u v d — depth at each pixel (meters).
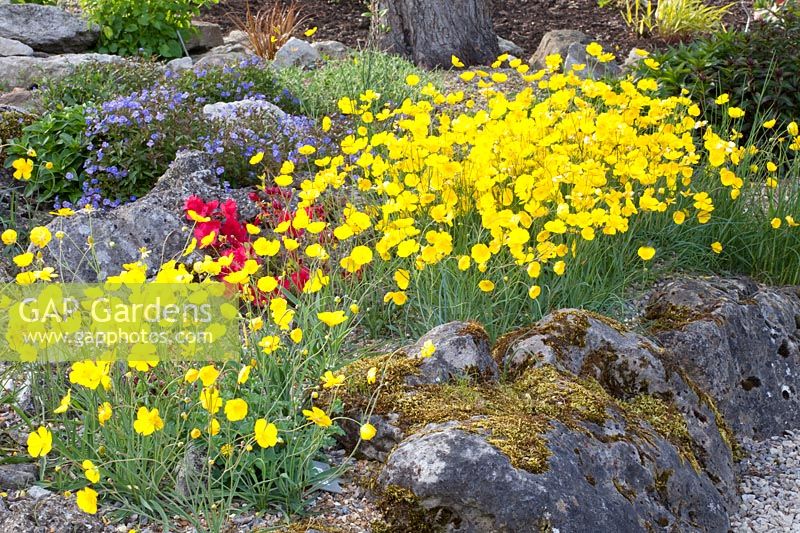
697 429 3.91
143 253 3.46
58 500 3.00
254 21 11.38
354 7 13.36
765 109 7.06
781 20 7.85
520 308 4.44
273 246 3.12
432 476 3.01
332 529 3.01
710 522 3.57
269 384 3.41
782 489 4.08
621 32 12.27
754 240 5.43
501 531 2.96
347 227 3.46
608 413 3.50
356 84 8.43
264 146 6.14
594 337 3.94
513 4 13.37
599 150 4.86
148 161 6.07
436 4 10.56
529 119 4.62
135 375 3.48
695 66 7.20
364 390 3.55
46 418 3.44
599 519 3.06
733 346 4.54
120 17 10.39
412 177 4.16
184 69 8.05
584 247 4.53
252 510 3.13
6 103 7.46
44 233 3.24
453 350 3.71
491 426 3.19
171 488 3.14
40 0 11.56
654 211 5.27
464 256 3.65
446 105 8.08
